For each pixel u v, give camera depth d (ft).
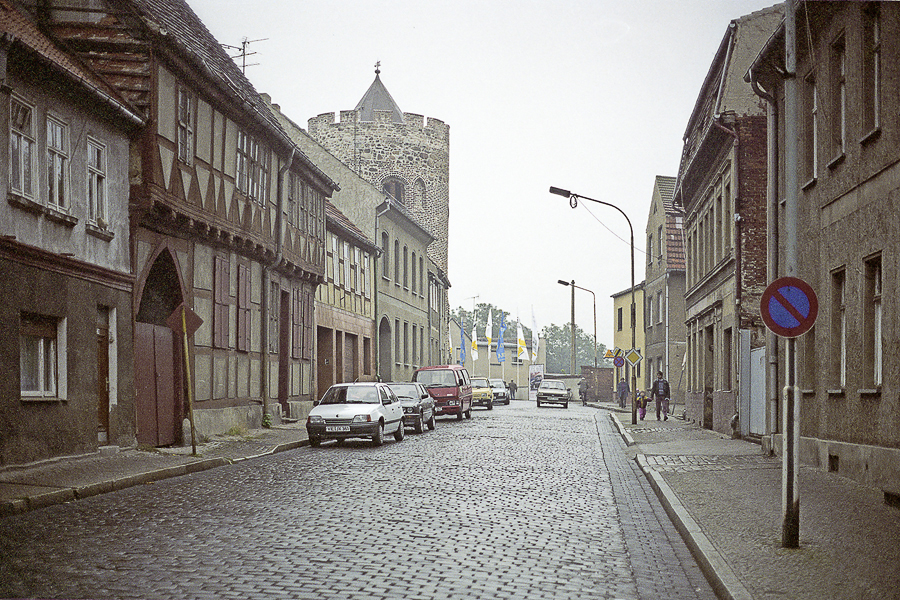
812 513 36.99
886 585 24.14
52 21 62.59
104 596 22.95
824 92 54.80
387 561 28.09
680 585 26.37
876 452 44.47
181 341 70.74
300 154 97.30
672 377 166.09
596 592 25.04
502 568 27.66
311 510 38.65
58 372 52.90
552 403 190.19
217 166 75.72
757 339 81.00
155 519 35.60
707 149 94.12
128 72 62.54
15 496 38.52
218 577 25.32
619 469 60.18
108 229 59.36
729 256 85.20
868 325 47.37
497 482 51.01
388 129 198.70
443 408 122.62
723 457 63.67
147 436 65.36
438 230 204.85
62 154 54.19
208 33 89.35
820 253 55.52
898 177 42.50
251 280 88.22
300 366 107.14
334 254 124.67
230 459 60.49
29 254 49.32
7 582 24.16
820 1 52.39
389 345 159.33
